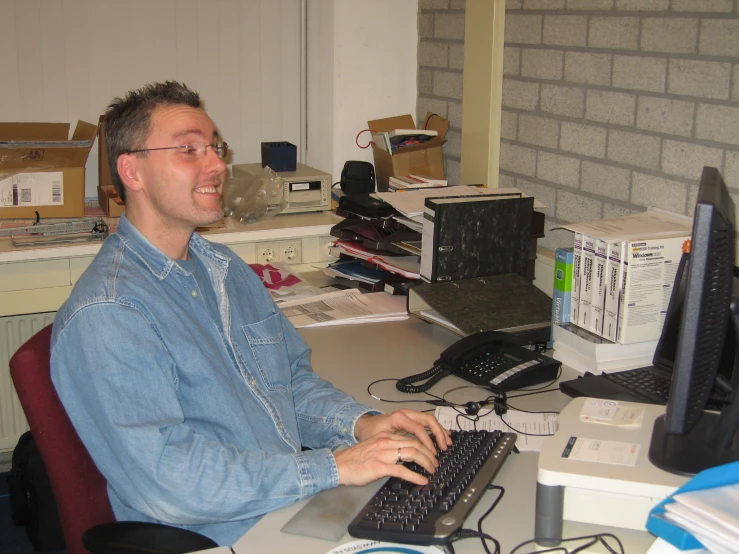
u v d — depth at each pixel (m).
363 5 3.09
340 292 2.43
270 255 2.90
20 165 2.69
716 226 1.13
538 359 1.83
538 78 2.50
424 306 2.13
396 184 2.74
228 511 1.29
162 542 1.21
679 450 1.18
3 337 2.84
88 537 1.22
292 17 3.29
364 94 3.18
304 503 1.32
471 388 1.80
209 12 3.17
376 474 1.31
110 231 2.72
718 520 0.92
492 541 1.19
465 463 1.35
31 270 2.60
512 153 2.67
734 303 1.21
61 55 2.98
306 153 3.44
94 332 1.29
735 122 1.87
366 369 1.91
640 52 2.11
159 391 1.31
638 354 1.83
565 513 1.17
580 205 2.40
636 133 2.16
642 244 1.74
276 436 1.52
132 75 3.11
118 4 3.02
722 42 1.88
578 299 1.90
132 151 1.43
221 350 1.51
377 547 1.17
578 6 2.31
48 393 1.34
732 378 1.33
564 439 1.24
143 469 1.26
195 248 1.62
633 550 1.15
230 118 3.31
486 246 2.23
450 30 2.96
